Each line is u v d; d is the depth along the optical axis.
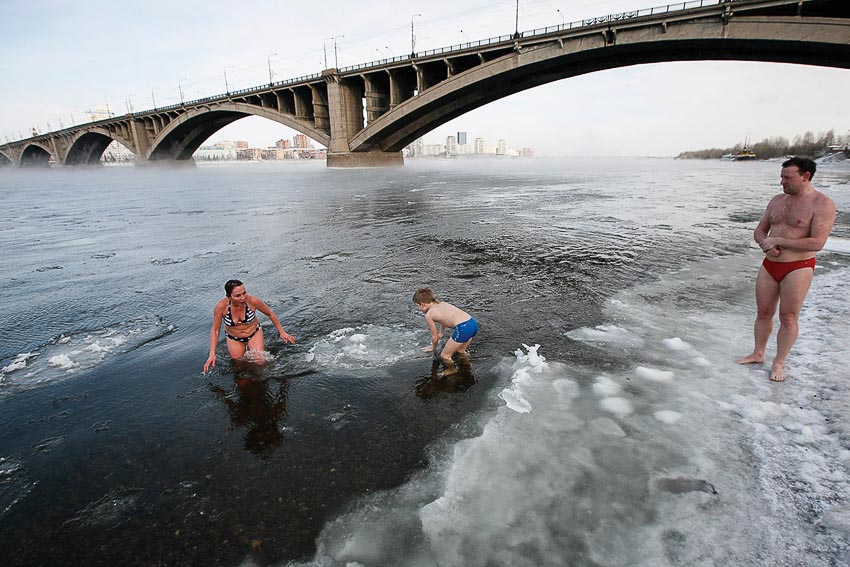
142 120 89.12
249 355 4.56
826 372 3.96
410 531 2.39
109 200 24.14
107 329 5.38
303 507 2.59
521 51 41.47
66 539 2.40
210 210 18.12
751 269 7.63
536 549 2.26
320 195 23.88
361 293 6.52
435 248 9.66
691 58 38.12
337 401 3.72
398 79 53.97
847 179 29.17
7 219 16.20
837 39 28.17
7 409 3.66
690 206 17.16
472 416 3.46
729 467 2.83
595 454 2.98
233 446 3.16
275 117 66.06
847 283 6.52
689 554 2.21
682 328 5.10
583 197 21.20
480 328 5.14
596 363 4.27
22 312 5.95
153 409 3.65
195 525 2.48
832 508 2.47
